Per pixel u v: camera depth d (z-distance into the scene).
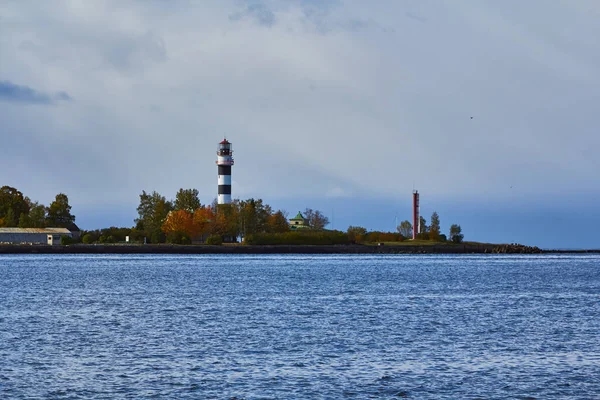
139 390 63.75
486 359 76.56
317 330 96.75
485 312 118.12
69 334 93.12
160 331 96.00
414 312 117.69
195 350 81.56
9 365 73.06
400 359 76.50
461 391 63.75
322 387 64.81
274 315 113.56
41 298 141.75
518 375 69.31
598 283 190.38
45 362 74.75
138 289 164.50
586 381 67.06
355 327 99.62
